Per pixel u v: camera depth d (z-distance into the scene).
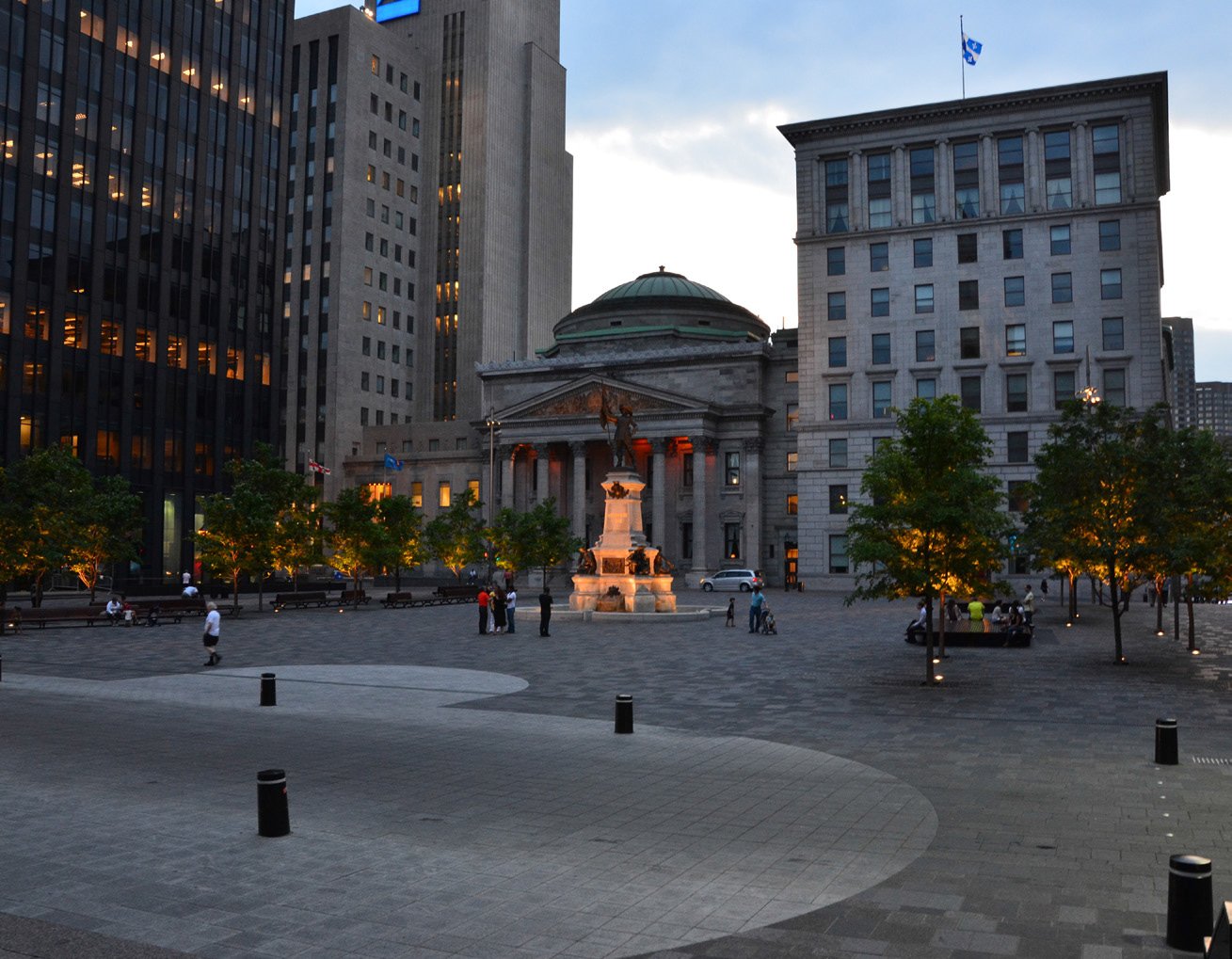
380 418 131.62
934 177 90.94
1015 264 88.31
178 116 91.69
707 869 10.76
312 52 130.75
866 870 10.73
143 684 26.62
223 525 58.50
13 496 50.81
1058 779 15.14
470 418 134.88
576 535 108.19
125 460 85.62
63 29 82.56
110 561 63.50
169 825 12.46
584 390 109.38
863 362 91.69
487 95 140.75
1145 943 8.64
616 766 16.11
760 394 107.06
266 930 8.99
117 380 85.56
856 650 36.06
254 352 98.31
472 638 41.81
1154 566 31.92
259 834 12.02
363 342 129.00
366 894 9.95
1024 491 45.16
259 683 26.80
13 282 78.06
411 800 13.80
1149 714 21.44
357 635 43.38
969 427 29.59
